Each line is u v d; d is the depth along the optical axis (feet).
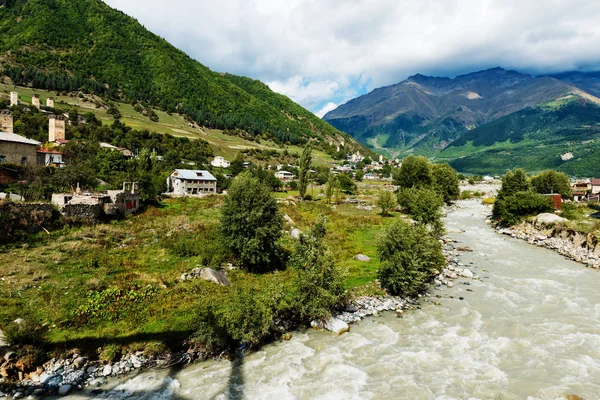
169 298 92.84
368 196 382.22
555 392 67.56
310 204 291.17
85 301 86.79
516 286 126.11
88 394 63.41
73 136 418.31
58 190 176.65
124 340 76.07
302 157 333.01
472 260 160.45
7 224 120.16
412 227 125.18
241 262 124.16
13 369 65.36
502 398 66.13
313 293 94.22
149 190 215.51
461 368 75.97
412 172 349.61
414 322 97.66
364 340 87.25
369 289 117.19
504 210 236.22
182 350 76.64
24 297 86.53
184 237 145.48
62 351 70.90
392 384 70.13
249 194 126.93
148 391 65.00
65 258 112.78
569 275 138.10
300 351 81.46
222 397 64.49
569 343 85.71
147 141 525.75
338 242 171.22
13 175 184.34
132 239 139.95
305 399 65.05
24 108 481.46
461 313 103.35
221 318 81.35
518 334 90.43
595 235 165.99
